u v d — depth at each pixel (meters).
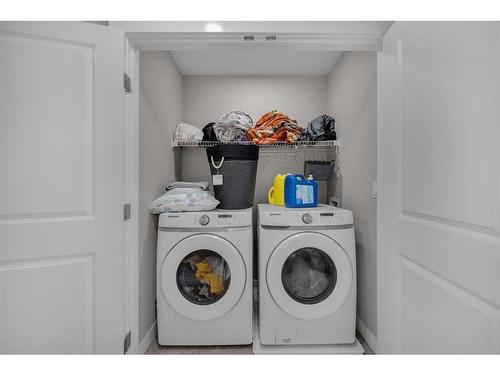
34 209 1.14
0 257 1.09
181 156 2.72
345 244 1.76
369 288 1.83
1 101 1.09
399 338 1.21
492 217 0.72
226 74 2.76
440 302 0.94
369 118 1.84
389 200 1.27
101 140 1.25
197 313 1.73
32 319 1.14
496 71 0.71
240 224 1.77
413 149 1.08
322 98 2.80
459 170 0.84
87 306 1.24
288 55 2.38
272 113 2.35
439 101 0.93
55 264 1.18
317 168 2.46
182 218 1.75
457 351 0.86
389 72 1.27
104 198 1.25
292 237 1.74
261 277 1.78
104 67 1.25
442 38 0.91
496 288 0.72
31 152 1.13
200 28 1.42
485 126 0.74
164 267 1.73
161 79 2.07
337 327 1.75
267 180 2.74
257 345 1.80
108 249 1.26
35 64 1.14
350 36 1.45
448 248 0.89
